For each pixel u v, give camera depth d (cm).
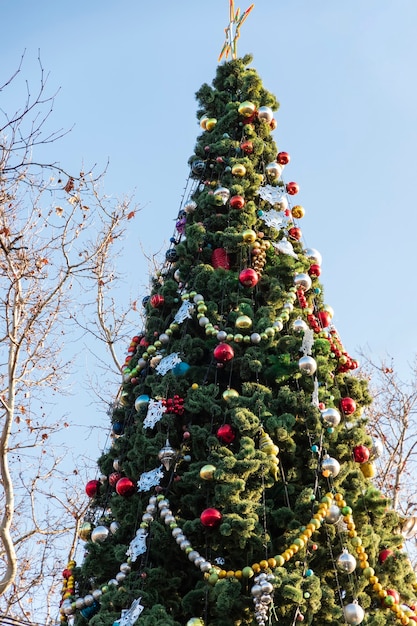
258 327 721
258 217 827
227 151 873
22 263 1059
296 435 682
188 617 602
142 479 649
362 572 627
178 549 621
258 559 606
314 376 704
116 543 667
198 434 657
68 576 690
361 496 666
